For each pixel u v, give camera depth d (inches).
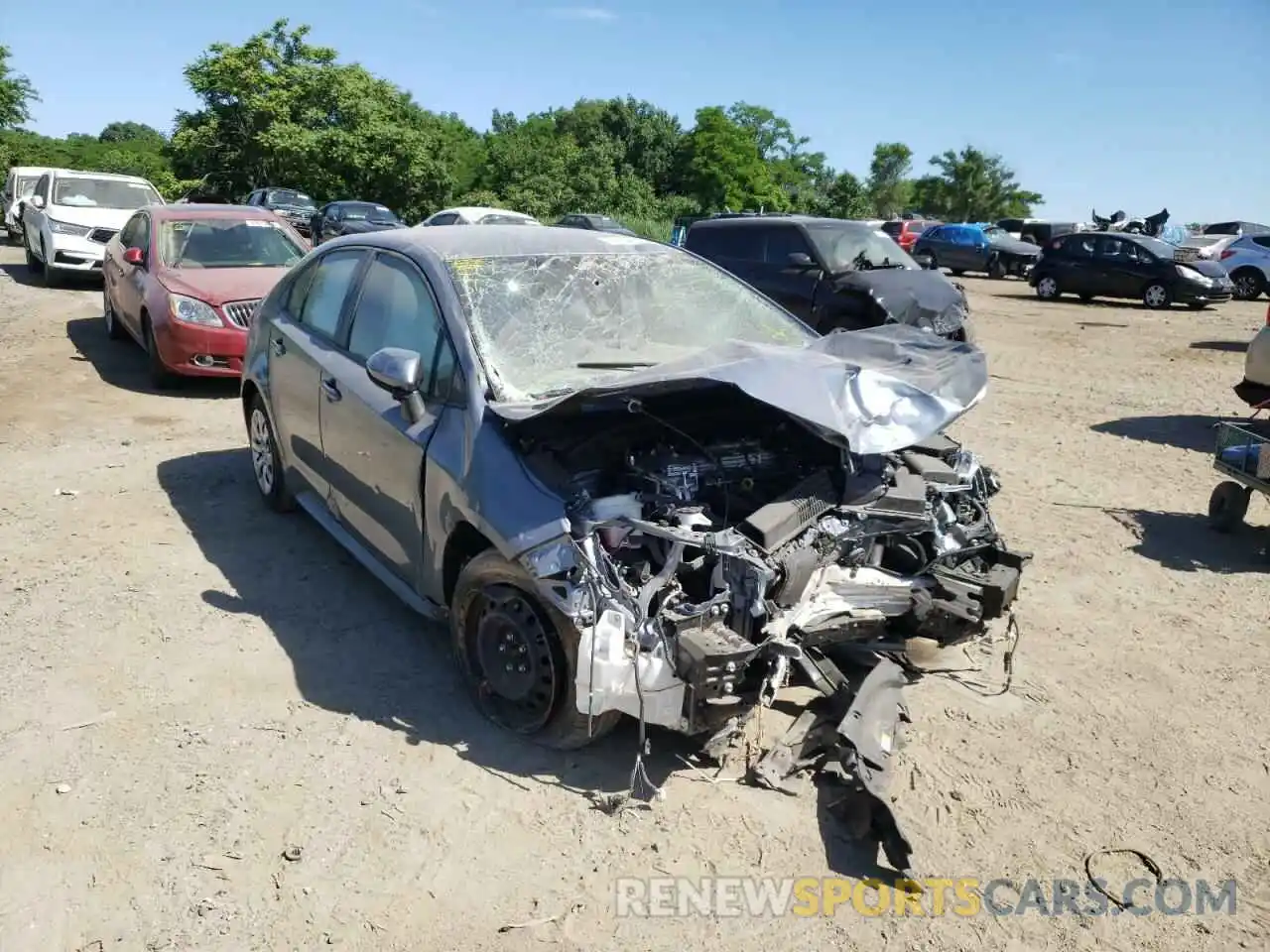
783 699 161.8
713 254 491.8
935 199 3764.8
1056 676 174.6
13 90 1761.8
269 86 1653.5
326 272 209.3
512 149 2140.7
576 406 141.5
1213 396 434.6
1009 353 564.4
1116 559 230.8
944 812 136.9
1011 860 128.4
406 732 150.2
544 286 173.9
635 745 148.7
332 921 114.2
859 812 127.1
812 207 3203.7
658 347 175.2
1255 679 175.5
